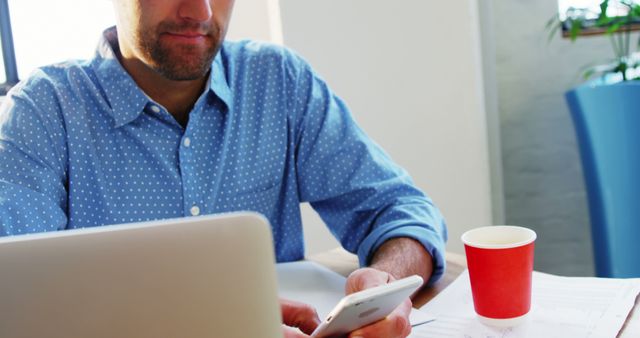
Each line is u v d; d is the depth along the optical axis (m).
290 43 1.83
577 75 2.26
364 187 1.13
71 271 0.45
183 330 0.47
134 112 1.05
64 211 1.04
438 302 0.82
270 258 0.47
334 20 1.85
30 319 0.46
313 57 1.85
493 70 2.17
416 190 1.12
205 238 0.46
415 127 1.92
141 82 1.08
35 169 0.98
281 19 1.82
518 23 2.25
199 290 0.46
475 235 0.77
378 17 1.86
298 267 1.02
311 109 1.21
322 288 0.90
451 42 1.87
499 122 2.33
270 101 1.19
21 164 0.96
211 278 0.46
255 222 0.46
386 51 1.88
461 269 0.98
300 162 1.21
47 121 1.02
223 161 1.13
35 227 0.93
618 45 2.23
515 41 2.27
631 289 0.79
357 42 1.87
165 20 0.97
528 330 0.71
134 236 0.46
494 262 0.70
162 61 1.00
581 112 1.89
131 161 1.07
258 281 0.47
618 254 1.87
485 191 1.96
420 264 0.91
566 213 2.34
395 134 1.92
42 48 1.86
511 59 2.28
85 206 1.04
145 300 0.46
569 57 2.25
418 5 1.86
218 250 0.46
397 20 1.87
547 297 0.79
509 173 2.36
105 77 1.06
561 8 2.22
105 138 1.06
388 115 1.91
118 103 1.05
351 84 1.88
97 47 1.11
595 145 1.87
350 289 0.80
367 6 1.85
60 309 0.46
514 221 2.39
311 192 1.20
